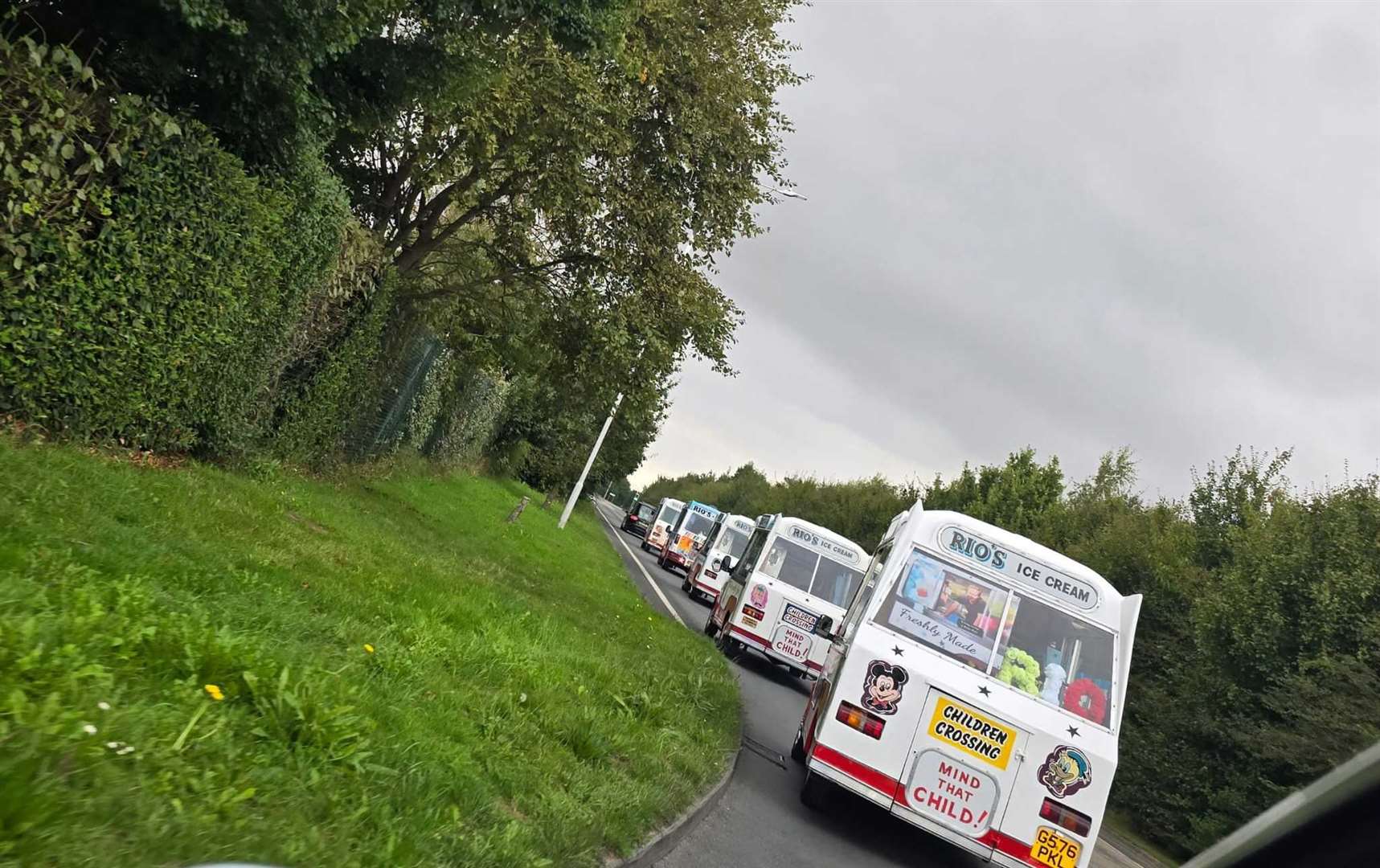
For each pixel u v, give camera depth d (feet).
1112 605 30.48
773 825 29.12
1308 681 53.57
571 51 47.50
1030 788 28.30
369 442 74.33
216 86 35.06
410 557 43.45
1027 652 29.86
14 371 29.94
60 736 13.01
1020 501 118.32
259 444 52.11
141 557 23.29
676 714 33.01
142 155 31.35
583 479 127.85
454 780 18.51
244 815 13.78
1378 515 56.95
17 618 15.87
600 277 68.69
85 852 11.23
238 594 23.97
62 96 27.61
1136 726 68.64
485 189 65.87
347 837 14.67
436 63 43.45
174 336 35.96
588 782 22.43
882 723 28.94
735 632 62.49
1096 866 44.80
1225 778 58.29
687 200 68.64
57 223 29.37
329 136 42.14
